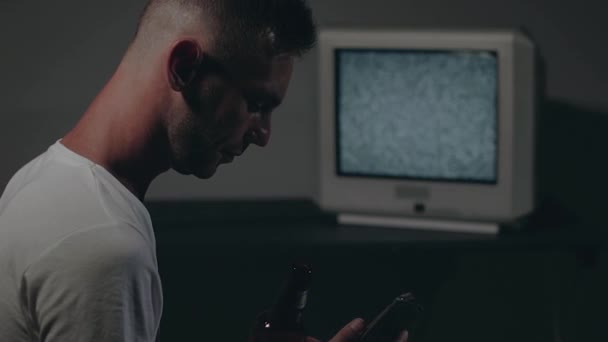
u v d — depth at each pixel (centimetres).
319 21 246
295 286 125
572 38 248
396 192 228
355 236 222
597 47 248
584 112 252
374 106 223
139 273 94
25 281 92
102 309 91
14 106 245
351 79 223
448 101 218
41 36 241
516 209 221
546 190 257
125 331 93
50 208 95
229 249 217
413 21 247
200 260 246
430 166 224
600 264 263
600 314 267
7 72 243
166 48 100
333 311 261
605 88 251
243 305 259
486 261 265
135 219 98
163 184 256
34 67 243
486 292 267
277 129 253
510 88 214
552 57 250
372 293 260
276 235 224
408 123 222
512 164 219
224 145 107
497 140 218
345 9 246
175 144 103
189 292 257
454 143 221
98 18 241
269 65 103
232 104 103
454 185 223
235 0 101
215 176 256
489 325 270
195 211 245
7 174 248
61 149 102
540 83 222
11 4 239
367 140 226
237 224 233
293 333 126
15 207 97
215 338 261
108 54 244
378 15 247
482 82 215
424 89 219
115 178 100
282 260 255
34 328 95
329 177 231
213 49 100
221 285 257
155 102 101
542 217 237
